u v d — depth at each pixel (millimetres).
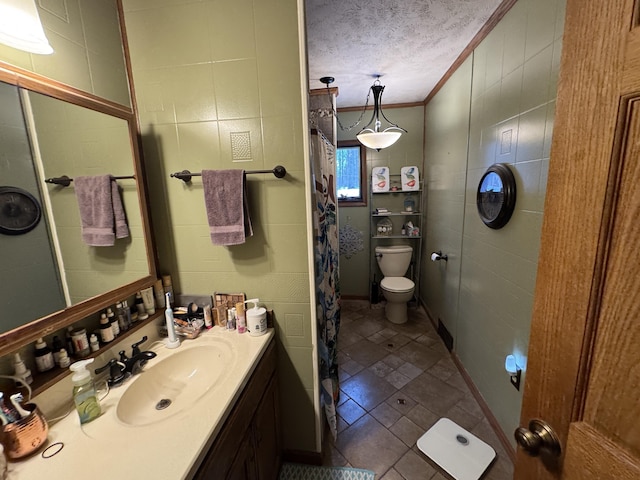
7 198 795
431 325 3047
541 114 1242
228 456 896
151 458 709
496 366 1692
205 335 1318
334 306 1850
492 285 1730
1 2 657
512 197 1475
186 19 1201
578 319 472
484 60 1778
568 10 464
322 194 1525
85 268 1005
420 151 3312
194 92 1252
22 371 807
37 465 696
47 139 896
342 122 3396
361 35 1810
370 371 2309
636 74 372
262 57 1195
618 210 409
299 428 1535
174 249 1390
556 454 521
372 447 1650
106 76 1149
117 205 1142
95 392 867
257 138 1257
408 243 3566
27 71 830
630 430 414
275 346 1434
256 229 1336
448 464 1517
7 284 782
